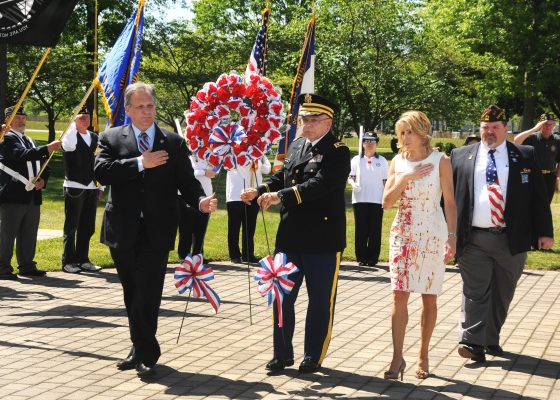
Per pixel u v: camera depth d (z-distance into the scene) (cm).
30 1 724
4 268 1027
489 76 3412
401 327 619
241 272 1118
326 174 615
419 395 576
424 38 3338
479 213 674
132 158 595
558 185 1473
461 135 6209
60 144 986
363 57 3141
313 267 629
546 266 1173
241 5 4397
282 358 632
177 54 3472
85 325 780
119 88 958
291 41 3281
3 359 657
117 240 604
